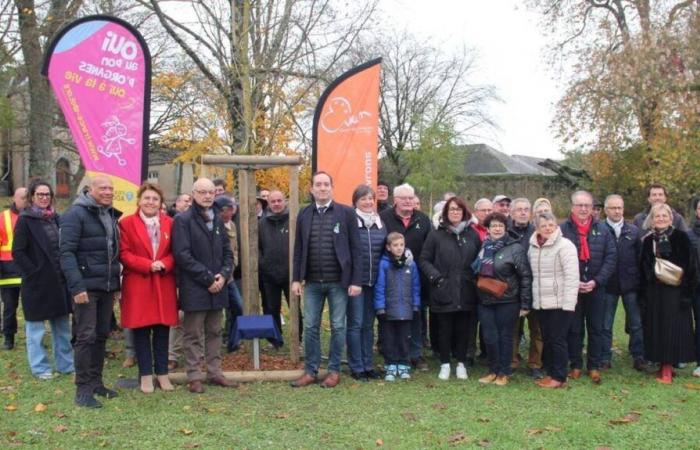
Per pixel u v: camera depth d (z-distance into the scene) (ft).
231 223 26.45
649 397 20.03
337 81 24.68
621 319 34.22
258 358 22.82
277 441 16.08
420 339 23.95
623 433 16.72
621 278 23.53
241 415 18.08
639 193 82.38
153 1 35.81
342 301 21.49
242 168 22.88
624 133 70.85
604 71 69.72
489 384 21.66
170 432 16.61
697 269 21.88
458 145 117.39
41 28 46.24
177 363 23.94
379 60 24.82
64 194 115.55
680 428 17.08
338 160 24.84
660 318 22.02
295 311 23.47
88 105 23.35
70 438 16.14
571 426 17.17
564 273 21.18
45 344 26.96
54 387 20.76
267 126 35.96
